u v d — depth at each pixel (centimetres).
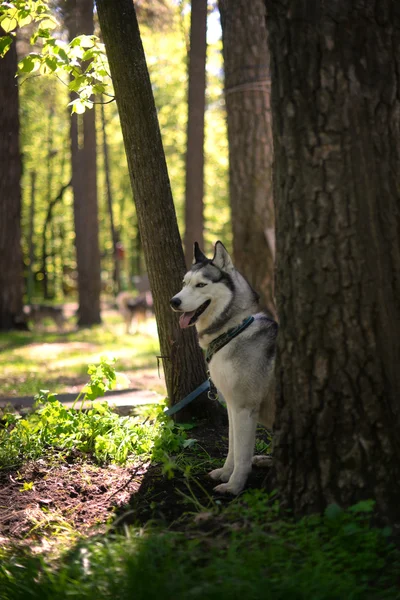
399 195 362
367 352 359
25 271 4059
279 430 393
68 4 886
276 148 381
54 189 3469
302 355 374
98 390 596
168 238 614
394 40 357
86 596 299
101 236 3947
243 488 453
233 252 1042
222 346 463
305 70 360
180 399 643
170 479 490
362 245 357
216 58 1834
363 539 332
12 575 327
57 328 2247
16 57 1605
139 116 588
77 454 564
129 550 334
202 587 283
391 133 359
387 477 358
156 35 1533
